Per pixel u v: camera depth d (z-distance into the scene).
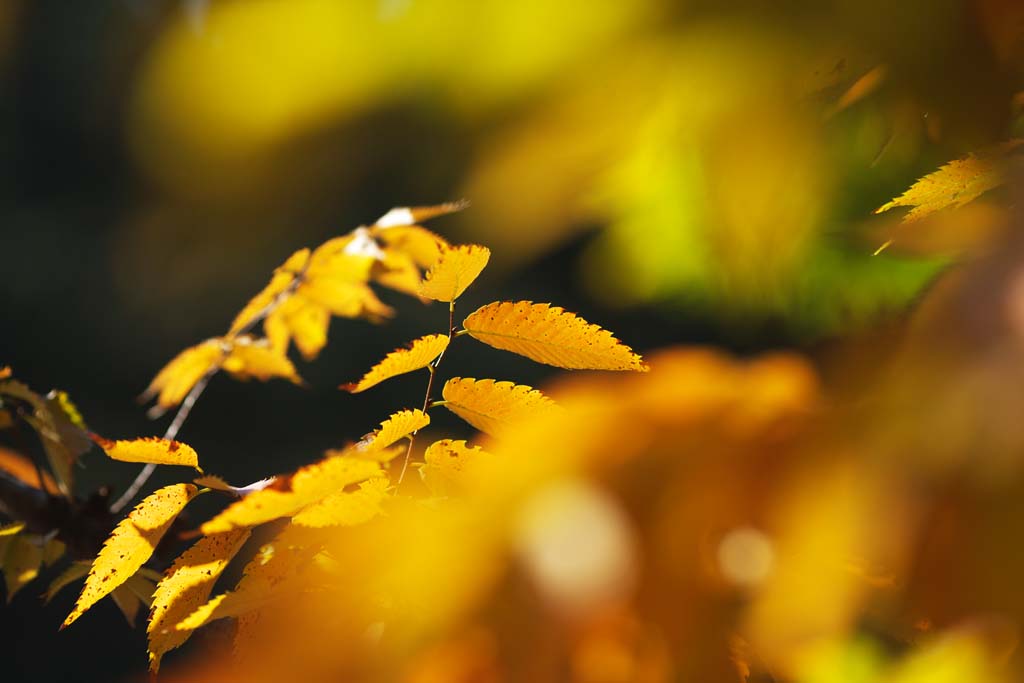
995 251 0.30
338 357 9.58
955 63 0.33
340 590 0.39
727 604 0.31
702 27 0.30
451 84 0.29
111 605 7.37
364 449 0.82
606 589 0.31
